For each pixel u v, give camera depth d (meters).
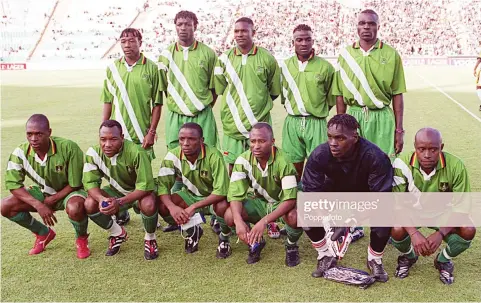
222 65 5.02
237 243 4.46
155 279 3.74
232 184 4.00
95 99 14.22
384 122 4.61
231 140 5.16
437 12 32.47
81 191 4.28
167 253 4.25
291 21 32.69
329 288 3.57
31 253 4.22
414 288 3.56
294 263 3.97
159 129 9.93
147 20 34.91
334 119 3.39
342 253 3.93
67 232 4.73
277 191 4.11
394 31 31.75
